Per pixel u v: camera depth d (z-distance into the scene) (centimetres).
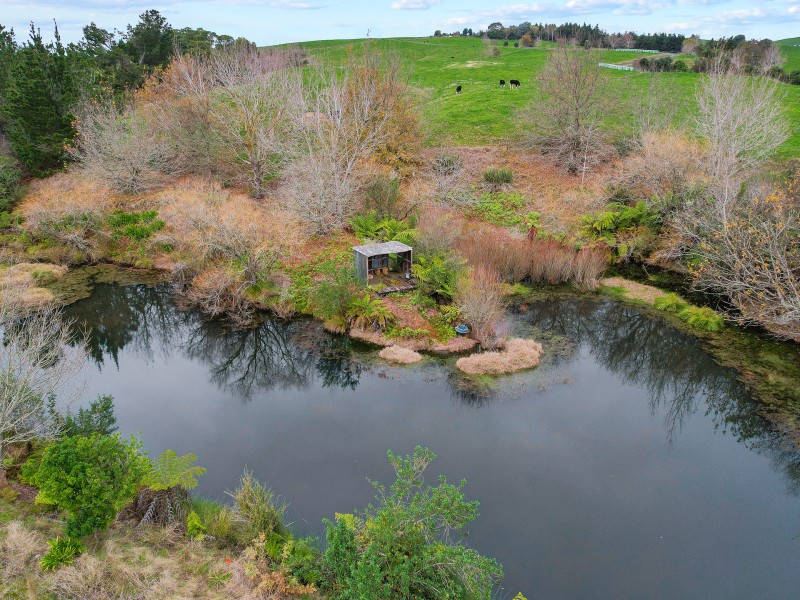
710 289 2492
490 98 4762
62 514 1188
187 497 1263
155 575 1048
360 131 3112
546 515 1315
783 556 1209
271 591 1025
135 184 3294
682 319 2278
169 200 3117
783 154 3186
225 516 1197
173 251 2925
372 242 2692
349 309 2228
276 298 2405
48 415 1377
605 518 1310
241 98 3194
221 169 3425
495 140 3988
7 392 1262
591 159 3519
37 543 1095
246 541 1155
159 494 1201
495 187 3397
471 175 3541
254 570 1045
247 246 2455
